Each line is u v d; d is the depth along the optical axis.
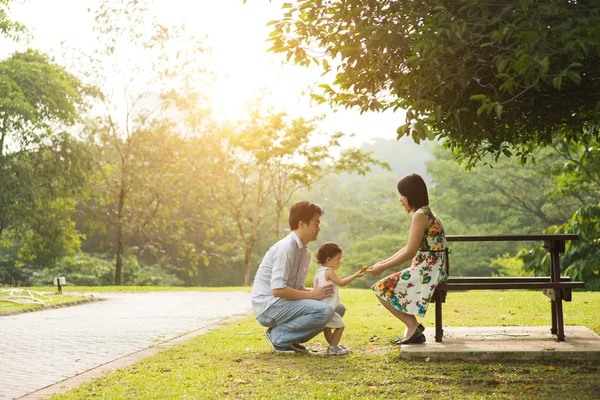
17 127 25.25
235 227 33.06
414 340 5.74
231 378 4.71
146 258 46.84
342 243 84.75
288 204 49.06
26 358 6.01
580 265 19.36
